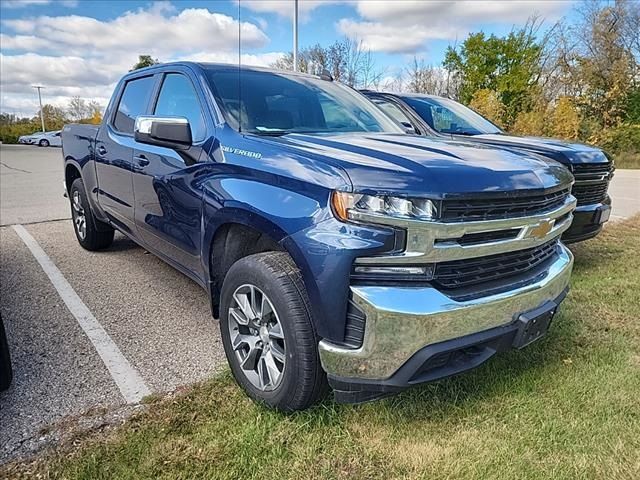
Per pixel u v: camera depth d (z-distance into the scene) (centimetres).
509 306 213
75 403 242
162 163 312
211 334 325
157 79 359
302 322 211
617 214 812
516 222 213
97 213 466
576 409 242
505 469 200
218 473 195
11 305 366
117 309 363
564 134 1942
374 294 188
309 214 201
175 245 315
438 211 189
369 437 219
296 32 1239
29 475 193
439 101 639
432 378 202
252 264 229
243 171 240
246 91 303
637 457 208
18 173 1422
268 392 233
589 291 415
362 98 376
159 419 229
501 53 2542
